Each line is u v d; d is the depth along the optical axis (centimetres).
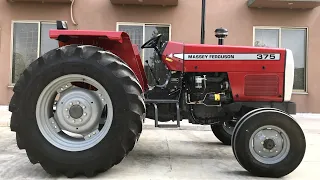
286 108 410
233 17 951
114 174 354
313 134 678
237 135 356
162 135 634
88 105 349
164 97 425
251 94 409
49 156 333
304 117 934
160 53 435
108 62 340
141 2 920
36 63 345
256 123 353
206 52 410
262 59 408
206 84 418
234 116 424
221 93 417
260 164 351
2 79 936
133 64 413
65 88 355
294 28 956
